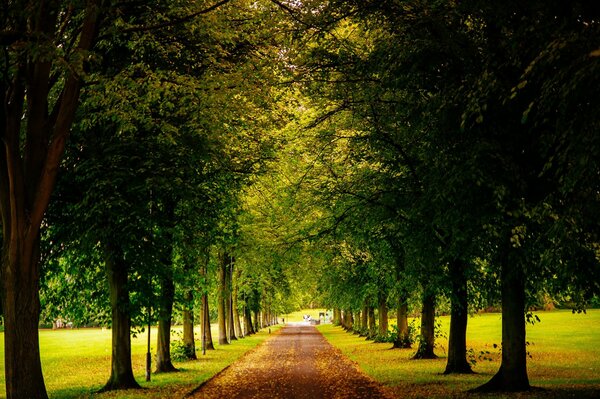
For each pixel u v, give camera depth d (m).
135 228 15.96
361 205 18.23
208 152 17.98
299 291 70.81
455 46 11.94
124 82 13.48
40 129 11.24
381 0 12.96
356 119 18.47
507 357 13.95
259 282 51.69
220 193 20.83
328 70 16.09
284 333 68.19
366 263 27.91
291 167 24.11
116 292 17.34
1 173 10.98
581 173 7.70
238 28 17.16
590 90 7.79
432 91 13.34
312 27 14.20
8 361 10.59
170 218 18.12
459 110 11.95
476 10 10.78
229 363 26.25
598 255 10.38
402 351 30.12
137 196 16.14
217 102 14.88
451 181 11.38
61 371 25.23
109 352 35.97
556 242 9.23
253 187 26.53
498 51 11.02
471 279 16.89
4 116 10.84
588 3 8.36
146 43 15.20
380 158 17.56
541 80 9.73
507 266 12.98
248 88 16.06
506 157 11.25
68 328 79.19
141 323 17.84
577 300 12.23
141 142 16.36
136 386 17.52
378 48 13.49
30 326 10.67
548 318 59.12
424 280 17.48
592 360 23.66
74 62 9.68
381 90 15.15
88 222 15.88
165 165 16.41
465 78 11.81
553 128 10.10
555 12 8.90
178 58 17.14
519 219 11.23
